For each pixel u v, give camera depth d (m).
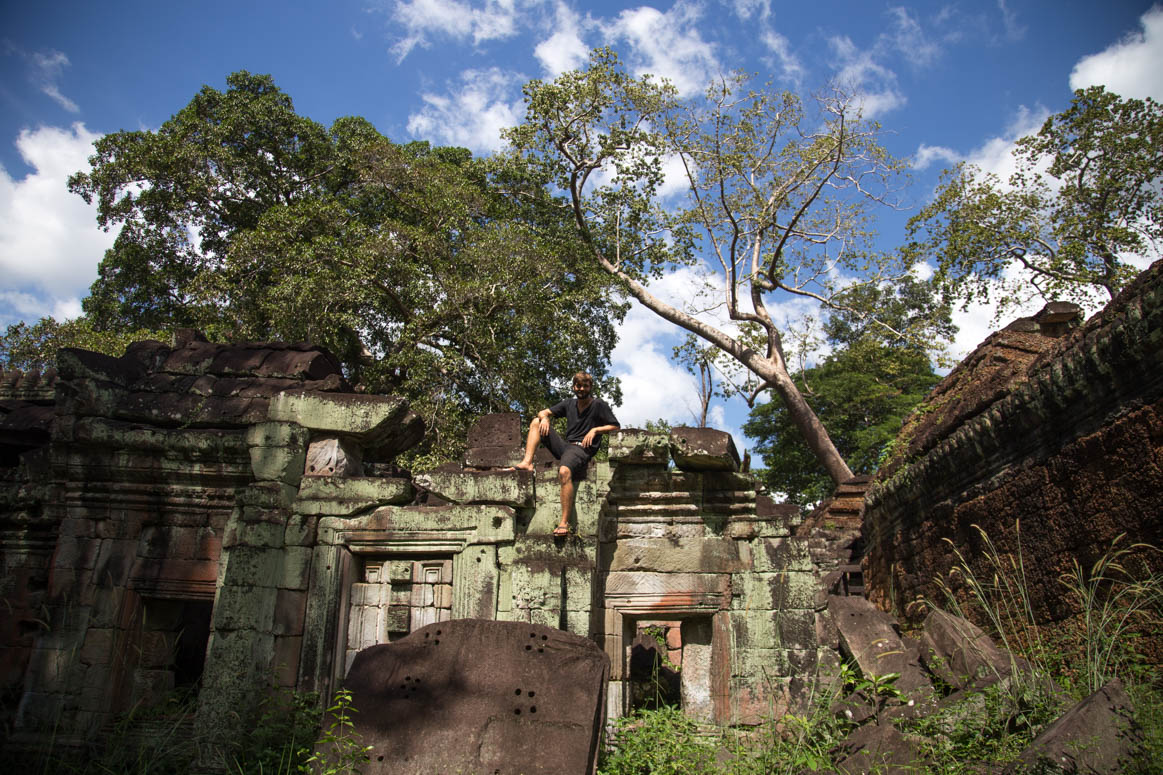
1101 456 7.53
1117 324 7.09
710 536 9.19
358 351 25.00
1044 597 8.54
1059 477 8.26
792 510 9.84
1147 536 6.89
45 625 8.45
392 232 22.33
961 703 6.84
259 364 9.46
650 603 8.97
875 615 9.29
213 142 24.42
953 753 6.25
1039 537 8.68
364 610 8.37
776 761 6.63
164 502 8.88
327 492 8.47
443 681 6.38
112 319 26.47
